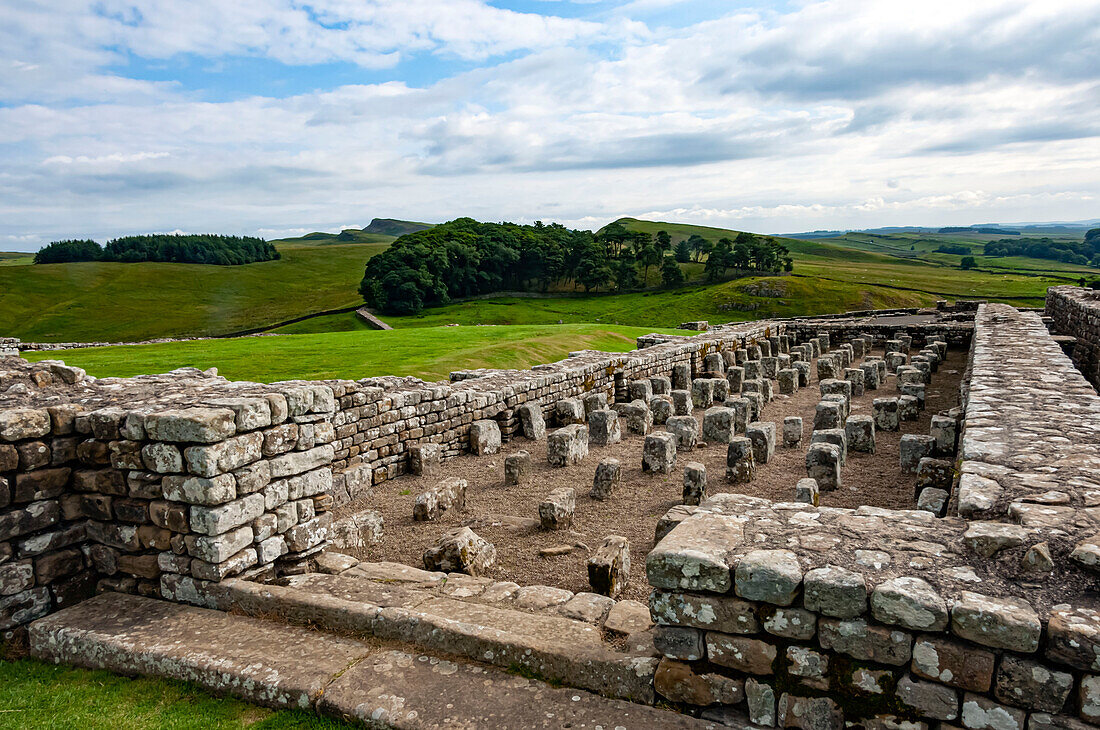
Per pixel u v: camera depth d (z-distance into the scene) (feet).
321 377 57.31
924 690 11.31
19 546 18.49
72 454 19.88
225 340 98.48
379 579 20.08
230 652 16.20
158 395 21.84
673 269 324.39
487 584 19.83
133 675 16.60
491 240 323.37
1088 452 19.30
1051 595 11.23
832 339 101.04
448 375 61.00
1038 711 10.58
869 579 11.85
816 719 12.18
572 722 13.35
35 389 22.41
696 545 13.35
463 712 13.76
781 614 12.26
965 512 15.35
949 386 60.44
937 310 125.90
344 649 16.25
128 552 19.65
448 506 30.17
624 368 59.82
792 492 31.86
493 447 42.24
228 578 18.56
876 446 39.91
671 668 13.50
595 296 308.81
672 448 35.83
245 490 18.86
